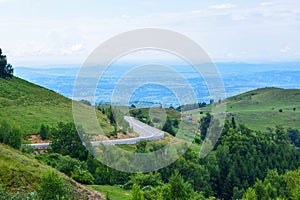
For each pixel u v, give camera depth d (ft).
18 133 124.16
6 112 265.54
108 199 103.55
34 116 270.67
